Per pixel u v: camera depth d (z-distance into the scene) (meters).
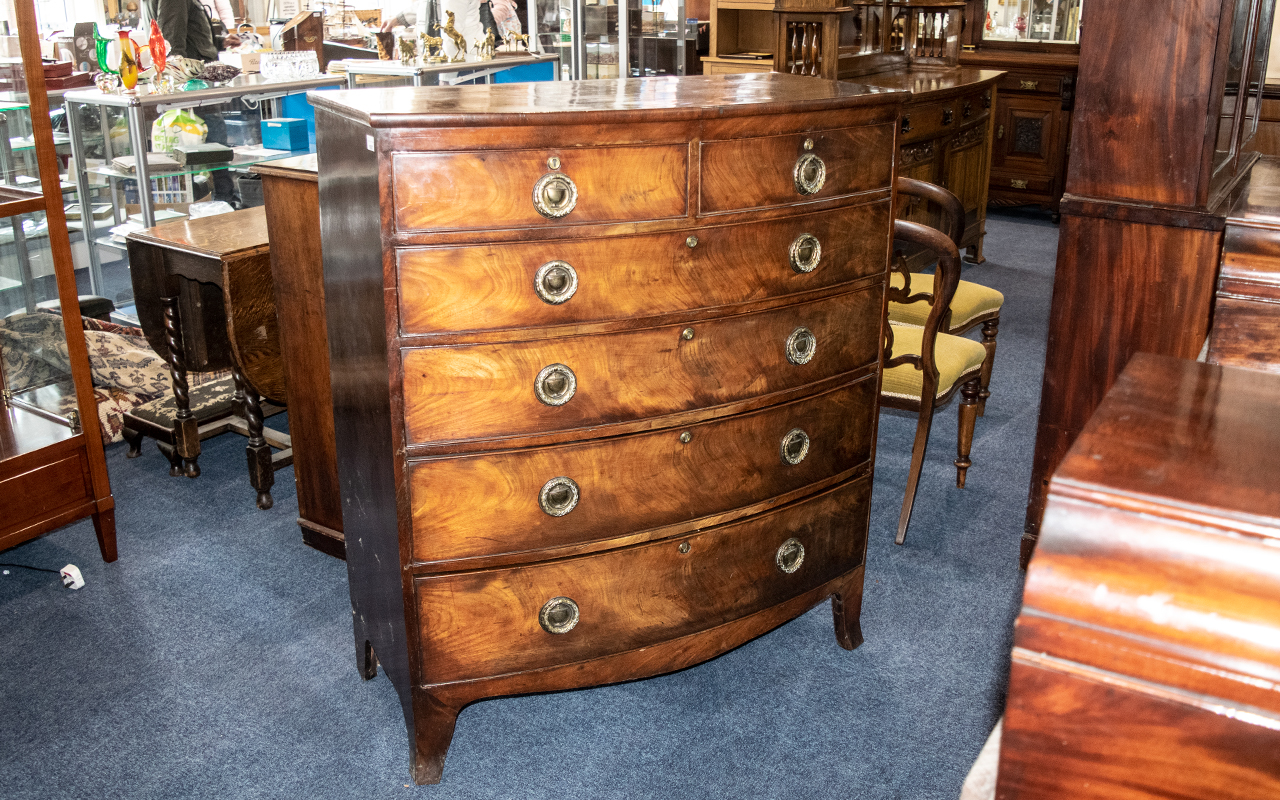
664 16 6.86
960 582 3.10
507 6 6.84
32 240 2.88
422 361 1.99
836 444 2.52
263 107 6.24
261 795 2.25
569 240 2.00
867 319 2.47
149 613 2.92
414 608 2.15
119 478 3.76
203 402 3.97
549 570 2.20
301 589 3.04
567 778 2.32
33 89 2.78
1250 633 0.79
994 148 7.55
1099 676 0.85
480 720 2.51
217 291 3.70
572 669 2.29
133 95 4.78
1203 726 0.82
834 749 2.40
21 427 3.04
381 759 2.37
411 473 2.05
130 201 5.32
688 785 2.29
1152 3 2.63
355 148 1.99
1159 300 2.82
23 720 2.48
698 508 2.31
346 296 2.20
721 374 2.24
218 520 3.46
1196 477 0.86
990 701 2.57
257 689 2.60
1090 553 0.85
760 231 2.19
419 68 5.70
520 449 2.10
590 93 2.27
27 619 2.89
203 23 5.93
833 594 2.70
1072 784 0.89
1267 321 2.43
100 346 4.19
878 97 2.26
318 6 7.62
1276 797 0.81
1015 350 5.07
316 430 3.11
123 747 2.39
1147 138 2.73
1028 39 7.43
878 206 2.40
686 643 2.40
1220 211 2.71
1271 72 3.91
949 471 3.84
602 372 2.11
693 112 2.01
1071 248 2.90
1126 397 1.04
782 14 5.46
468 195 1.91
